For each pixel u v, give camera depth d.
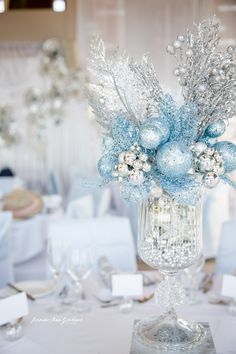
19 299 1.27
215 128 1.20
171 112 1.15
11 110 6.61
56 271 1.50
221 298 1.48
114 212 4.54
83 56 4.73
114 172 1.15
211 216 3.96
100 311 1.41
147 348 1.15
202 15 4.45
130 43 4.59
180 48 1.19
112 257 2.04
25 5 4.65
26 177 6.85
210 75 1.16
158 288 1.28
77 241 2.02
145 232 1.24
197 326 1.26
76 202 3.32
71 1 4.62
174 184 1.13
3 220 2.48
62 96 5.86
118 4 4.61
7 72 6.66
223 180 1.25
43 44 5.37
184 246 1.22
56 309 1.42
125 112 1.22
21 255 2.83
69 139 6.81
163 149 1.09
